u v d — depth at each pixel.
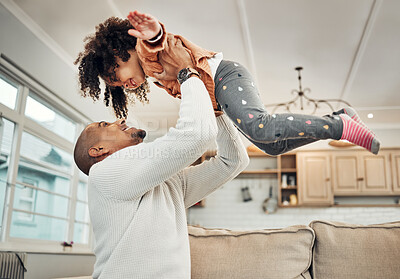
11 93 4.05
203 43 4.47
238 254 1.82
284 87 5.56
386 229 1.82
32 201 4.43
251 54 4.66
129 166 1.25
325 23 4.02
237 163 1.55
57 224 4.92
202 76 1.43
